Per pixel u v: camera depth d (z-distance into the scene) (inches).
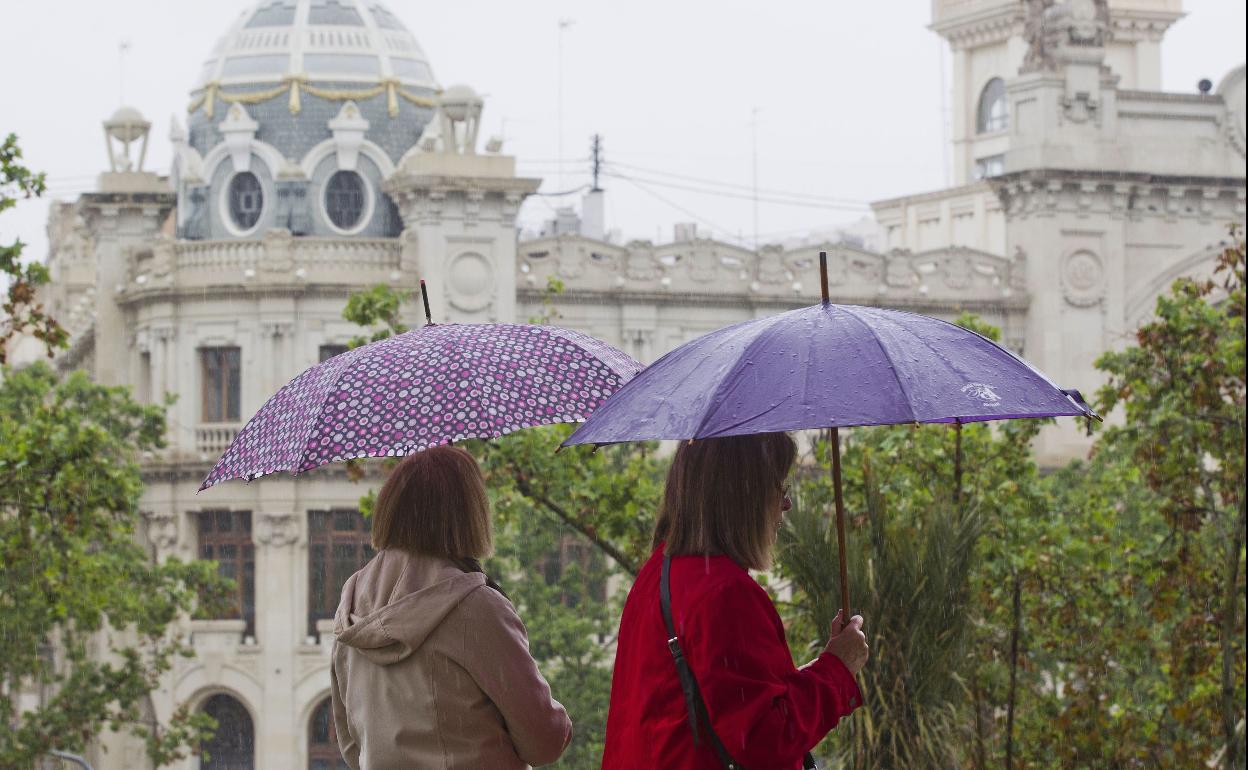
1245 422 1071.0
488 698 300.5
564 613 1857.8
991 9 3339.1
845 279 2532.0
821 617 663.8
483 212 2313.0
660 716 269.9
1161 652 1243.2
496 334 346.0
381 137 2504.9
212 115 2522.1
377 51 2534.5
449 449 309.3
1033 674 1206.3
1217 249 2674.7
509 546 1844.2
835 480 303.1
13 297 1026.7
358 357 338.3
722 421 259.9
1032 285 2605.8
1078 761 1143.0
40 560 1190.3
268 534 2253.9
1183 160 2657.5
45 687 2432.3
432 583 298.8
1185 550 1131.3
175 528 2292.1
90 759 2329.0
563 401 335.3
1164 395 1138.7
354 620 302.0
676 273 2449.6
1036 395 266.8
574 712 1808.6
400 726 297.7
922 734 652.1
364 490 2258.9
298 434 327.6
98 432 1133.1
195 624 2256.4
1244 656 1088.2
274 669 2252.7
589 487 1203.2
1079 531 1263.5
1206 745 1098.7
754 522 273.6
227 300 2304.4
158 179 2413.9
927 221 3503.9
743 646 261.7
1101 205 2613.2
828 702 268.1
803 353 267.0
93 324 2524.6
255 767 2267.5
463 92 2297.0
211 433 2300.7
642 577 280.8
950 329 278.2
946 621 661.9
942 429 1185.4
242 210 2464.3
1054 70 2593.5
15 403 1817.2
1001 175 2623.0
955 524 679.1
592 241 2418.8
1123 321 2630.4
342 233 2450.8
